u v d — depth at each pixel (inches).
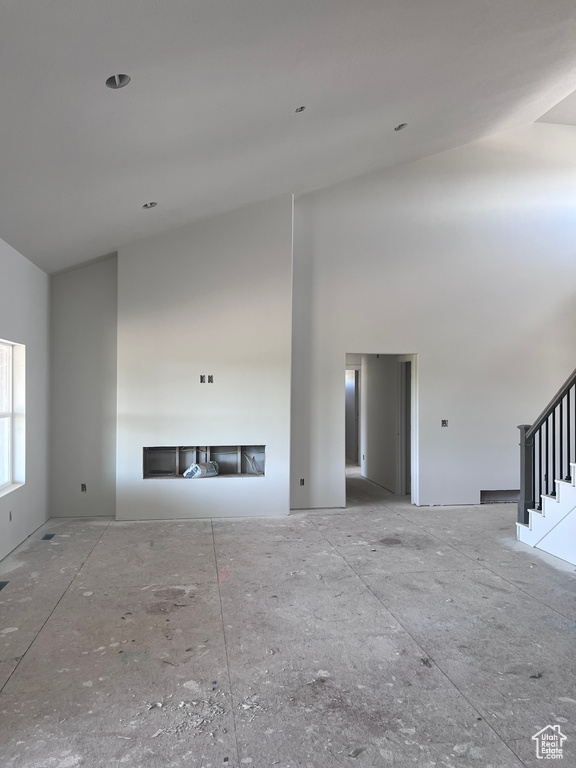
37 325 228.7
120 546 206.4
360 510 270.4
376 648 125.6
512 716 99.1
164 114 134.0
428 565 185.0
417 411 282.2
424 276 282.2
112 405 254.1
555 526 195.8
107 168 155.8
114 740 92.3
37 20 87.4
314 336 272.8
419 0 120.3
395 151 245.0
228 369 255.0
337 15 115.3
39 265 225.6
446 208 283.6
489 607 149.2
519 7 137.6
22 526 210.5
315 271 273.3
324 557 193.8
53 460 250.8
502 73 182.1
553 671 115.3
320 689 108.3
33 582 168.1
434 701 104.0
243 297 256.4
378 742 91.5
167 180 182.9
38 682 111.2
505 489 288.4
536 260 291.1
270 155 193.9
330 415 274.1
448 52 152.7
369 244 277.9
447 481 283.7
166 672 115.1
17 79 101.5
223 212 249.1
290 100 151.4
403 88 169.9
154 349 249.4
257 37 113.3
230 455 265.7
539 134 289.9
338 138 200.1
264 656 122.0
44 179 148.6
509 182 288.4
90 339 253.4
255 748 90.0
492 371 287.6
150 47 104.4
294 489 271.1
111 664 118.5
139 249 247.6
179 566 183.5
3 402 204.7
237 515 255.8
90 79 109.0
